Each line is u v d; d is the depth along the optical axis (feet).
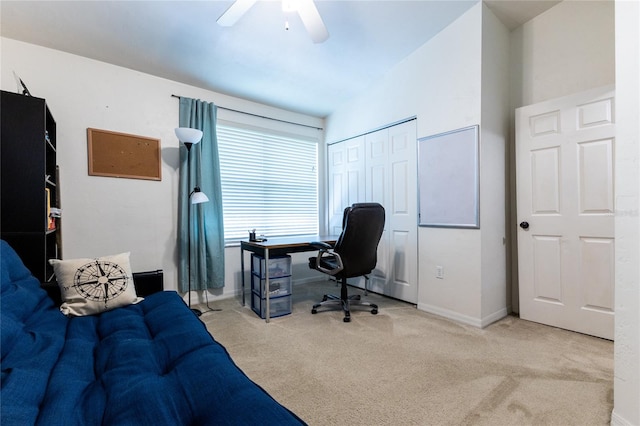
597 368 5.52
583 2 7.30
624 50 3.81
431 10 7.53
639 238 3.65
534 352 6.19
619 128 3.88
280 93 11.39
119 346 3.76
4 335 3.23
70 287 5.20
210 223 10.25
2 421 2.15
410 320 8.23
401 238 10.12
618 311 3.90
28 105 6.04
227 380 2.94
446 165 8.41
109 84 8.79
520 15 8.02
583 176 7.07
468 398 4.70
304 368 5.68
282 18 7.23
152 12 6.86
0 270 4.15
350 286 12.48
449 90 8.28
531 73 8.21
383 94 10.56
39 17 6.79
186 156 9.88
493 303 8.00
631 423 3.72
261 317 8.60
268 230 12.38
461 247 8.07
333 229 13.51
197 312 8.78
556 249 7.50
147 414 2.42
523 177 8.06
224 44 8.19
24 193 5.98
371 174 11.34
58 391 2.68
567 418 4.21
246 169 11.79
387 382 5.17
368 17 7.54
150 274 6.54
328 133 13.76
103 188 8.67
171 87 9.91
